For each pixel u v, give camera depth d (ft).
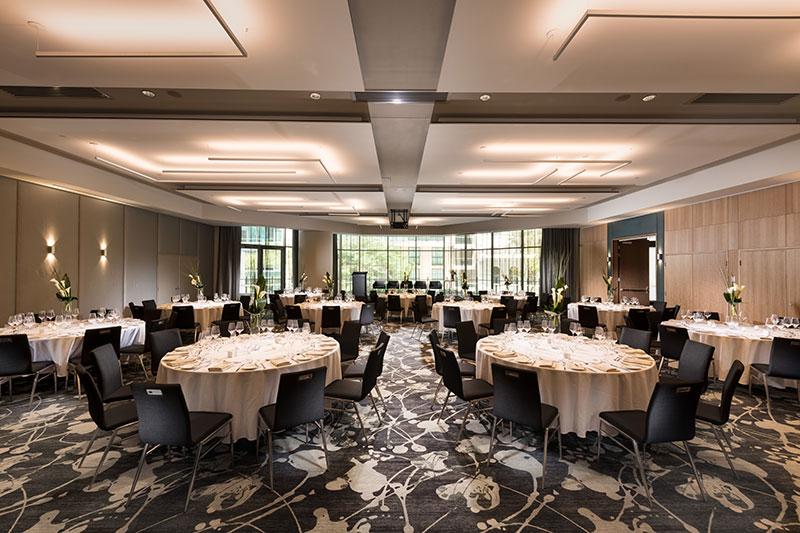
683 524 7.57
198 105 13.64
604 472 9.46
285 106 13.80
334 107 13.87
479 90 11.85
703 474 9.36
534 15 8.39
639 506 8.14
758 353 14.78
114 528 7.43
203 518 7.75
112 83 11.35
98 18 8.43
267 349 12.17
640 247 33.35
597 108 13.76
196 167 20.65
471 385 11.80
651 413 8.13
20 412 13.30
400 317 38.34
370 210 36.52
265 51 9.78
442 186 26.18
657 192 27.17
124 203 27.22
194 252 36.55
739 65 10.29
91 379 8.64
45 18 8.41
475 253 49.24
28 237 21.06
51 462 9.89
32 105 13.51
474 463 9.93
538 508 8.09
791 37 8.89
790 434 11.57
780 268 20.70
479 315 25.43
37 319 21.50
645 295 32.60
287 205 32.94
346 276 50.67
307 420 9.07
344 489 8.77
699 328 17.20
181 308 22.82
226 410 9.67
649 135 15.70
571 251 40.98
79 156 19.69
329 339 14.08
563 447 10.76
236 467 9.67
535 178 23.18
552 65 10.44
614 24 8.47
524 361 10.71
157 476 9.24
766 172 19.24
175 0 7.89
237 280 40.37
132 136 15.89
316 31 9.00
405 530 7.43
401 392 15.64
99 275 25.81
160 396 7.85
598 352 11.85
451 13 9.25
